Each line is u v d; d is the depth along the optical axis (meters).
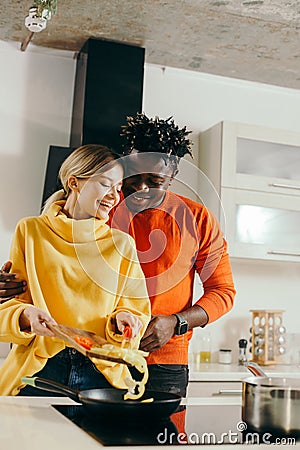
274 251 3.74
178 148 2.34
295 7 3.10
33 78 3.73
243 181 3.72
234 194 3.69
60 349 1.90
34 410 1.32
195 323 2.36
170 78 4.05
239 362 3.73
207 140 3.92
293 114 4.31
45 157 3.69
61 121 3.75
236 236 3.66
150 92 3.99
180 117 4.04
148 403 1.18
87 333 1.63
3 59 3.69
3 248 3.56
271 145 3.83
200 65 3.97
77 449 0.98
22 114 3.69
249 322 3.96
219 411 1.39
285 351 3.80
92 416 1.22
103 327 1.94
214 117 4.11
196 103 4.08
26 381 1.38
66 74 3.79
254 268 4.02
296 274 4.12
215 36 3.52
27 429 1.12
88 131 3.50
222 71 4.06
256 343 3.78
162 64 3.99
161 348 2.29
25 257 1.99
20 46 3.72
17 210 3.61
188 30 3.46
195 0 3.07
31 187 3.64
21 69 3.71
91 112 3.53
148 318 1.98
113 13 3.28
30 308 1.76
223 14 3.23
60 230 1.99
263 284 4.03
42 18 2.19
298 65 3.87
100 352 1.39
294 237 3.80
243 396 1.23
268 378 1.27
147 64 3.99
